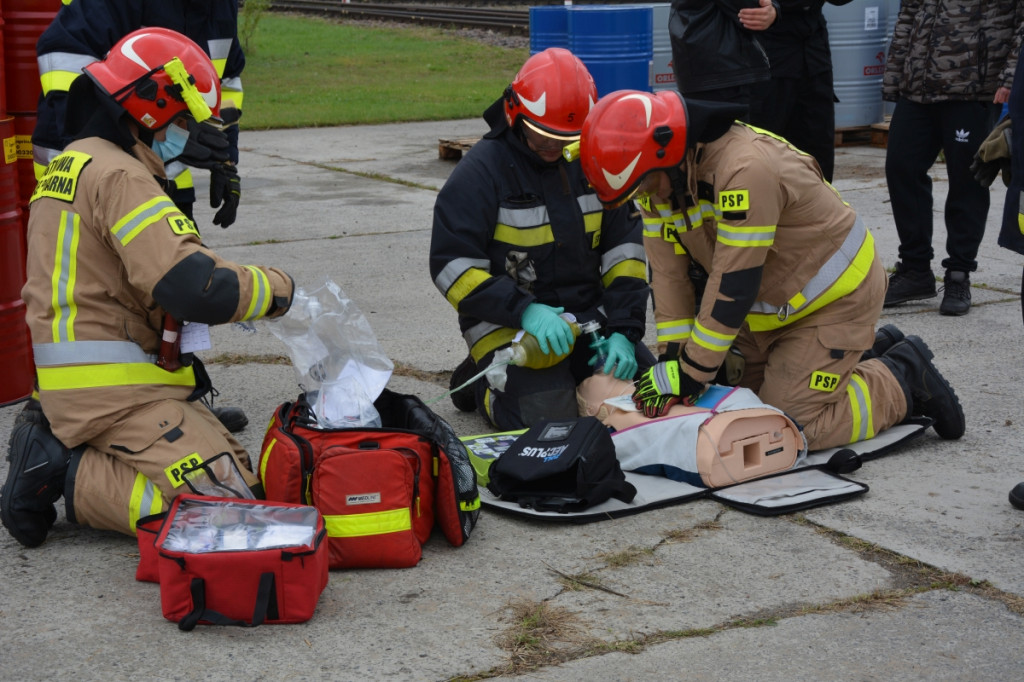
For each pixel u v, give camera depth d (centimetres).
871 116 1277
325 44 2844
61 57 411
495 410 444
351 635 293
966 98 587
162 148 347
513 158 425
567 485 376
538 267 433
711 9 580
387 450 325
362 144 1387
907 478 396
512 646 286
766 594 313
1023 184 381
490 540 352
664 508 373
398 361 544
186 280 321
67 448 346
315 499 325
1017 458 412
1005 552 335
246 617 297
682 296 414
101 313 337
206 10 442
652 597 312
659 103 363
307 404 353
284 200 1003
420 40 2908
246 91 1992
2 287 484
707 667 275
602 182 366
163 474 334
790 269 398
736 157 367
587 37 1079
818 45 603
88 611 308
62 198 335
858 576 322
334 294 361
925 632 291
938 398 425
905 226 625
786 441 397
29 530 344
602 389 427
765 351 427
